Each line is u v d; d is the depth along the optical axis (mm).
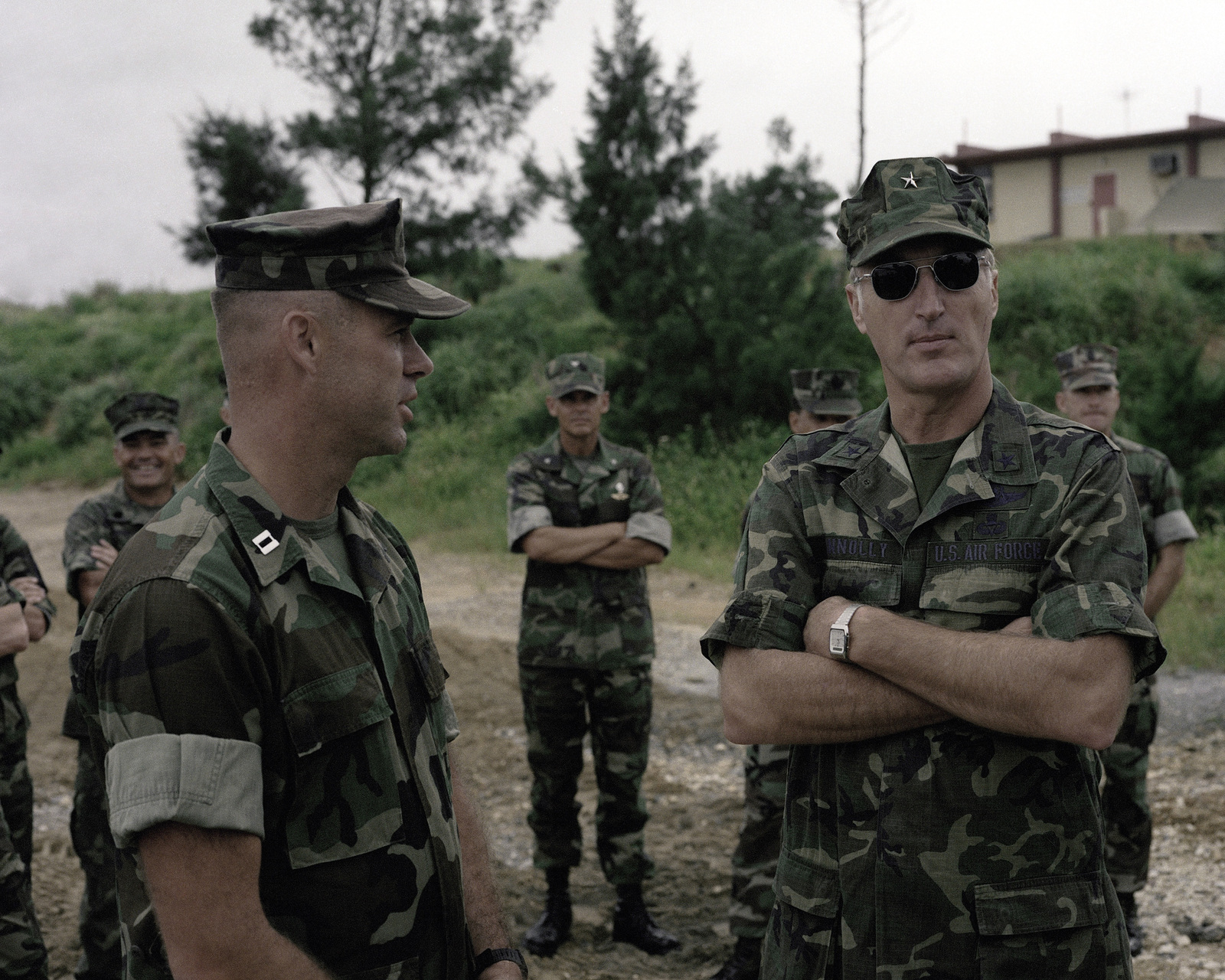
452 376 19453
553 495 4301
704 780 5699
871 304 2002
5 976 2896
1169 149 26656
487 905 1764
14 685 3711
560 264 28969
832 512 2039
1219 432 10789
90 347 28672
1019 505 1906
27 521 18219
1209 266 16875
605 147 14703
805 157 17766
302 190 20703
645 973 3846
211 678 1341
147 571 1376
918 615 1929
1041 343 15820
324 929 1437
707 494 12906
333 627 1503
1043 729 1760
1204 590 8523
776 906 2043
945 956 1805
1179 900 4055
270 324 1503
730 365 14234
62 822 5285
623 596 4227
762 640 2023
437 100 20438
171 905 1315
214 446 1538
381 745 1505
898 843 1841
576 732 4199
